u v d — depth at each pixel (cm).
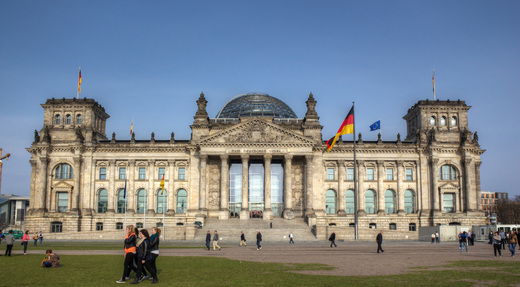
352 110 11556
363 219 16025
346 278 4328
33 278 4306
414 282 4072
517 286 3869
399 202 16238
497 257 6619
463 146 16262
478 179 16312
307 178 15488
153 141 16338
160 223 15262
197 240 12888
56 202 16150
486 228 12206
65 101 16638
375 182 16388
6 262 5750
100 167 16362
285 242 12075
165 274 4662
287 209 15300
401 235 13225
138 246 4125
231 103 18962
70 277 4391
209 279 4312
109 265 5466
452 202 16400
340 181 16275
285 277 4425
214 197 16138
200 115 16262
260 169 16562
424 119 16812
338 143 16412
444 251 7981
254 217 16325
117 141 16725
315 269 5081
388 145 16350
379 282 4078
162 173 16312
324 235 13100
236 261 5969
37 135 16362
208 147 15538
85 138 16400
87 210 15950
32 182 16150
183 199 16262
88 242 11906
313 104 16512
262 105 18325
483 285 3916
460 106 16850
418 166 16412
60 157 16225
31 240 12812
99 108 17238
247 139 15525
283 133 15575
